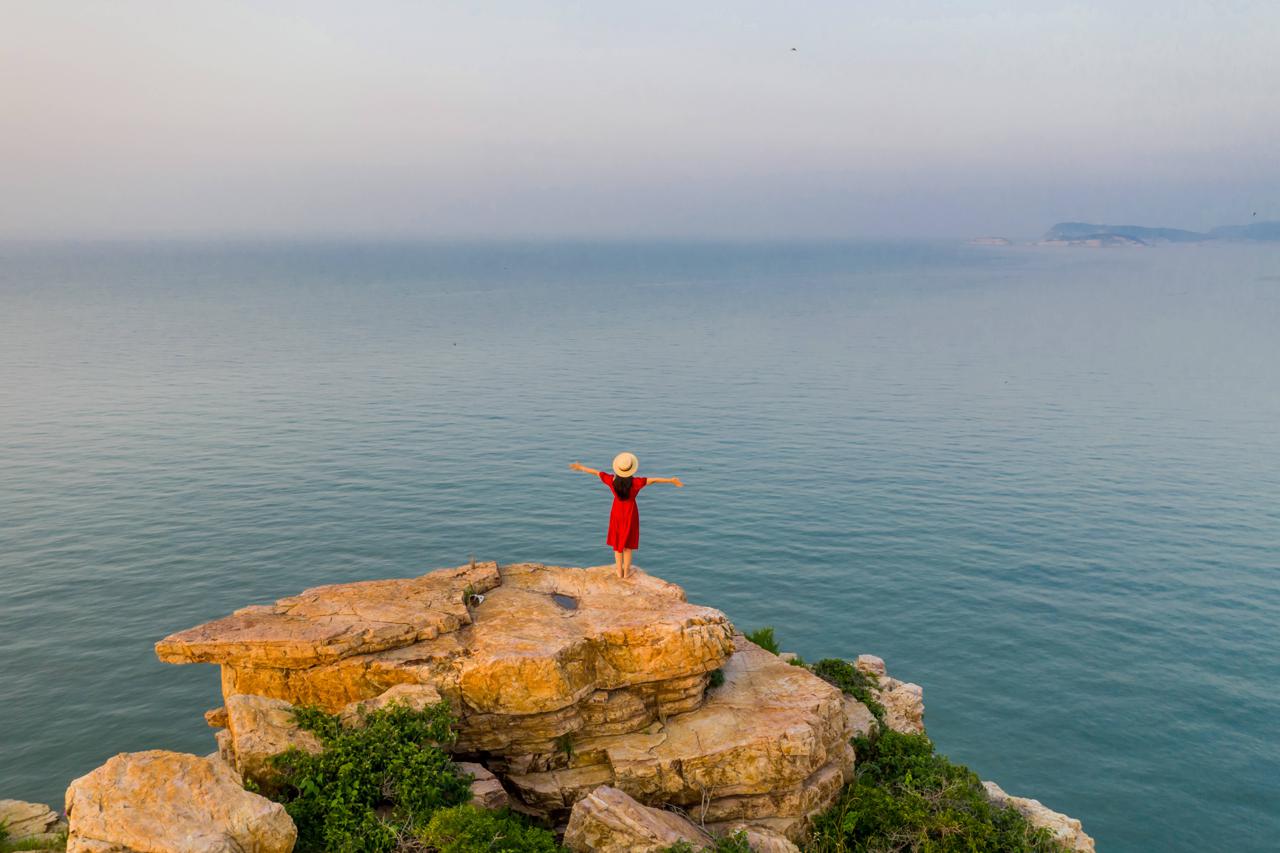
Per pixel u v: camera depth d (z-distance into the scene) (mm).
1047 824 21156
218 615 60062
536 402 139500
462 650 17422
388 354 195625
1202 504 88250
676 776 16875
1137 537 78562
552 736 16984
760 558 72438
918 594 65938
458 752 17188
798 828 17344
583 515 82125
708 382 161500
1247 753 47250
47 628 57688
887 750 20391
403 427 119938
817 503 87125
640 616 18531
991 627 60938
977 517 83625
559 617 18578
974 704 51625
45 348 198875
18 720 47188
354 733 16172
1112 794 44094
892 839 17516
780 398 146000
